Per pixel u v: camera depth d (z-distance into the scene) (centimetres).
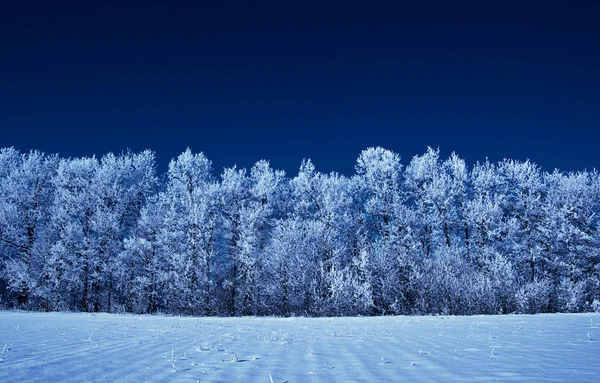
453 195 3272
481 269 2652
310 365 469
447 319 1447
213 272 2762
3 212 2633
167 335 860
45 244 2686
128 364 467
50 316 1777
